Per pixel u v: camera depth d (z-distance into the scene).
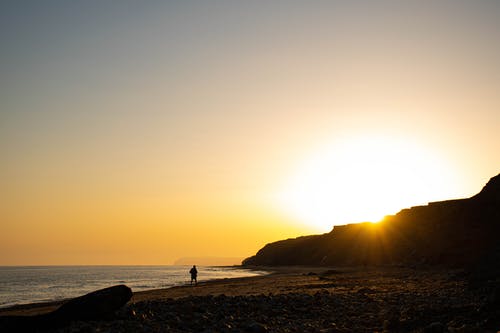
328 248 166.62
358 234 151.50
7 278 130.25
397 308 22.78
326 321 19.11
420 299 26.64
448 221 96.56
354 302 25.69
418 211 124.00
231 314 19.83
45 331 15.48
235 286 47.28
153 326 16.08
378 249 128.62
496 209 84.44
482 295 25.92
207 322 17.64
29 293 63.88
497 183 89.81
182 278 107.38
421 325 17.53
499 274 32.66
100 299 17.08
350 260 135.62
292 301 24.58
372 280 50.41
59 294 61.31
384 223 137.00
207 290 41.59
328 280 53.44
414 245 112.31
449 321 17.97
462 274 44.62
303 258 182.75
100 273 177.25
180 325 16.72
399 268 84.00
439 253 81.25
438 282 41.25
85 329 14.77
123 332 14.80
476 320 17.42
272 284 47.88
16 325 15.66
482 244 77.25
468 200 96.12
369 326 18.19
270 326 17.56
